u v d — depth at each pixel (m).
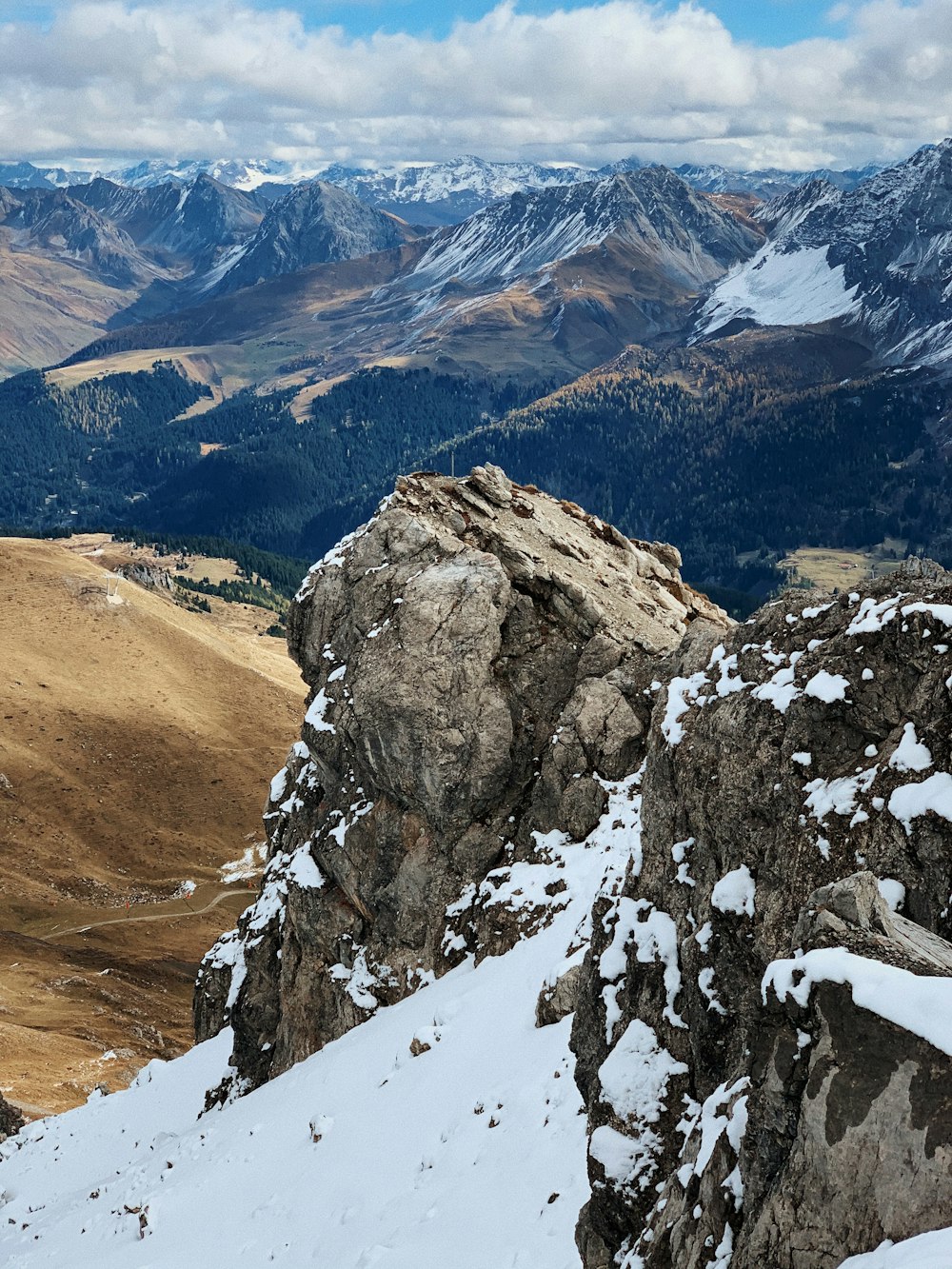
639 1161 19.08
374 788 44.47
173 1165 38.03
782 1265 12.79
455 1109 28.16
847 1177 12.34
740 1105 14.66
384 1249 23.47
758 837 20.14
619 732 40.03
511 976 34.03
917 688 18.69
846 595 22.00
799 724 20.41
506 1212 22.52
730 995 19.16
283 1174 30.94
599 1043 22.12
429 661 42.47
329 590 49.59
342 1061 36.72
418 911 41.56
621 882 24.48
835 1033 12.73
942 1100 11.86
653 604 46.78
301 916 45.53
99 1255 32.78
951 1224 11.52
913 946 13.93
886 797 17.77
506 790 41.81
